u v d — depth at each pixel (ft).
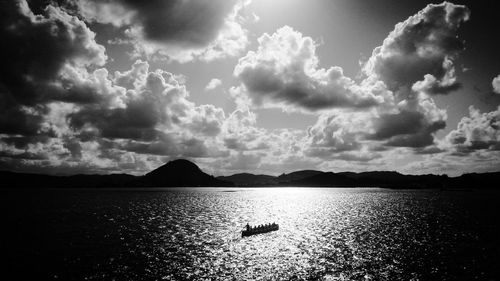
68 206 553.64
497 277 154.92
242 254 199.93
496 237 257.34
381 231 293.02
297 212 488.85
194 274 158.20
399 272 162.61
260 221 373.20
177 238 252.83
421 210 499.10
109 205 583.58
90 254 195.42
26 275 155.02
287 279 151.94
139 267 168.96
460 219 378.12
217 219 387.75
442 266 172.76
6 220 355.56
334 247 221.66
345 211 499.92
